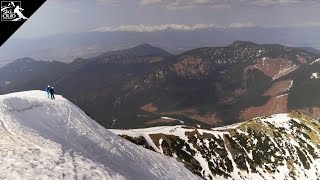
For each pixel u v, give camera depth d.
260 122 178.75
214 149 148.00
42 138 28.02
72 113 47.66
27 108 39.84
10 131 27.62
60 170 21.31
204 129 161.38
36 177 18.91
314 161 155.75
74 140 37.25
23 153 22.58
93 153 37.31
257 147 157.12
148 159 58.28
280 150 157.62
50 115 41.91
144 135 142.12
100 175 23.53
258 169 144.75
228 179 132.88
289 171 146.75
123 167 39.53
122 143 54.12
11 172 18.56
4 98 38.91
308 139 171.25
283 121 185.50
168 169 61.09
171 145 138.75
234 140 159.00
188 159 133.88
